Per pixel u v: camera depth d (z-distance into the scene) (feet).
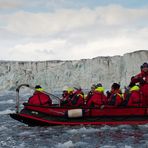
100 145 29.81
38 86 41.34
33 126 40.73
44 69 204.54
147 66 40.60
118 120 39.24
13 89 200.44
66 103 43.65
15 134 36.91
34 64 206.69
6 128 41.93
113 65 188.24
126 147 28.12
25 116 40.01
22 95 150.61
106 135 34.04
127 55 179.11
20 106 79.71
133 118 39.27
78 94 41.98
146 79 40.60
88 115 39.42
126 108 39.34
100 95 40.19
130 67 175.83
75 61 201.16
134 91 39.99
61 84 198.18
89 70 193.67
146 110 39.40
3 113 62.59
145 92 40.19
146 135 33.60
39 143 31.45
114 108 39.27
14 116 40.52
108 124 39.14
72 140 32.35
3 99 116.57
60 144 30.35
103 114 39.52
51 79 200.85
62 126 39.45
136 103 39.68
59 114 39.70
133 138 32.35
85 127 38.63
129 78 174.19
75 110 39.01
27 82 202.69
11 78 202.39
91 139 32.45
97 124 39.19
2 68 204.95
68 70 199.31
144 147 28.53
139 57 174.50
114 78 186.29
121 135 33.88
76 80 195.52
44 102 40.65
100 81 189.37
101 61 191.93
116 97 40.19
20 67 205.87
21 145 30.66
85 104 42.01
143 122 39.17
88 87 191.01
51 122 39.58
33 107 40.32
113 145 29.60
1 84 200.85
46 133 36.27
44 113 40.01
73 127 38.88
